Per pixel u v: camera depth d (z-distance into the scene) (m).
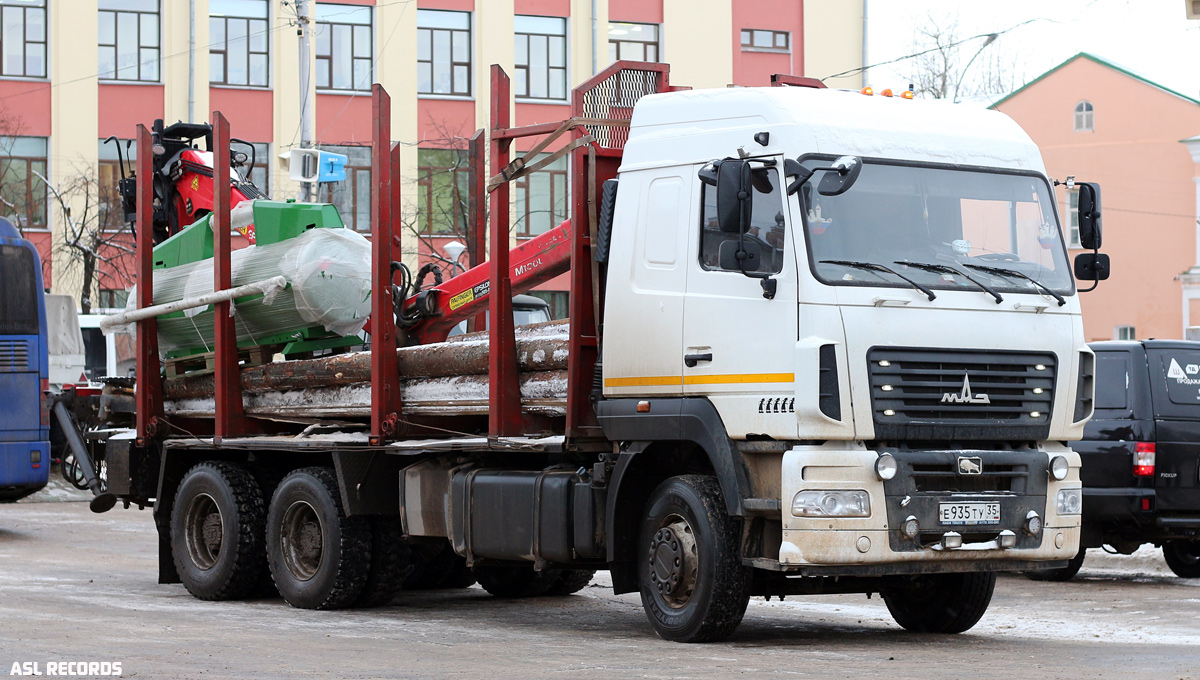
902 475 8.80
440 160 39.31
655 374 9.52
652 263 9.62
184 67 38.25
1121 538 14.08
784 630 10.61
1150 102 48.59
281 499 12.22
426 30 39.44
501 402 10.50
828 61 42.59
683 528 9.42
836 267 8.86
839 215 8.98
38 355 18.61
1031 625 11.21
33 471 18.48
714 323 9.18
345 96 38.78
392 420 11.46
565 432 10.07
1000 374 9.16
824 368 8.67
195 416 13.76
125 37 38.22
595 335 10.12
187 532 13.12
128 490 13.94
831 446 8.77
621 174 9.91
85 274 35.56
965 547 8.94
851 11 42.75
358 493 11.60
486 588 13.30
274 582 12.40
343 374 12.02
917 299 8.95
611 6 40.75
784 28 42.34
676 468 9.99
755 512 8.95
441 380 11.23
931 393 8.93
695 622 9.23
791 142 9.02
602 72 10.39
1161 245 48.53
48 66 37.81
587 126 10.24
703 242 9.34
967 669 8.17
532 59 40.22
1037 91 50.41
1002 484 9.20
